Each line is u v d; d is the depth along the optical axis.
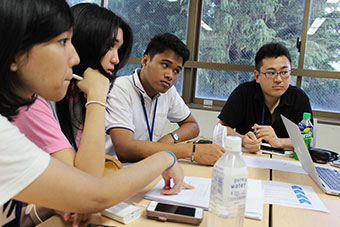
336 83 3.13
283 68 1.89
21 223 0.83
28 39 0.57
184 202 0.85
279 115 2.05
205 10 3.43
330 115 3.16
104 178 0.69
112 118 1.46
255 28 3.29
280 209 0.87
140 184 0.75
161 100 1.77
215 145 1.32
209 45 3.45
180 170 0.94
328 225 0.79
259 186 1.04
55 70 0.63
